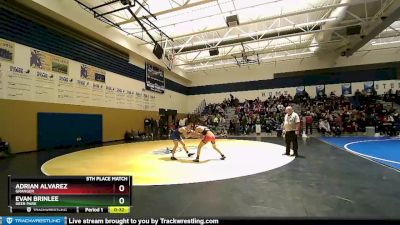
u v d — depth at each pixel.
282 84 21.16
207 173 4.91
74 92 10.99
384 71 18.38
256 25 13.92
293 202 3.13
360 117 15.57
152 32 13.55
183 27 12.93
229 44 14.77
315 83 20.20
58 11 9.49
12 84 8.50
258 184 4.02
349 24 12.99
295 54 18.45
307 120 15.34
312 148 8.66
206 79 23.59
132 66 15.21
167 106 19.70
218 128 17.89
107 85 13.02
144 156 7.45
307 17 12.96
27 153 8.51
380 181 4.09
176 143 6.82
